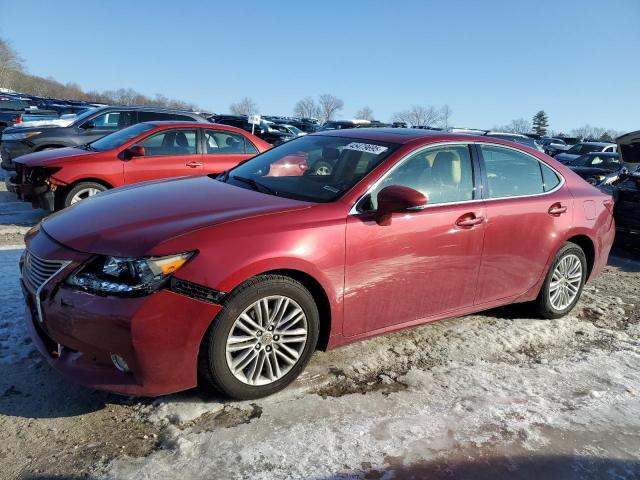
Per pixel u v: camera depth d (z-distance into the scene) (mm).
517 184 4098
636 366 3738
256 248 2777
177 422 2734
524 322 4371
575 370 3621
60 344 2713
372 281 3227
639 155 8266
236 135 8102
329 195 3301
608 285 5719
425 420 2902
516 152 4184
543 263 4207
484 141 3986
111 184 7102
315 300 3154
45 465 2391
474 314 4488
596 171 14602
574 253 4449
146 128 7543
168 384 2666
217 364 2748
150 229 2777
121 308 2520
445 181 3656
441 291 3609
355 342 3459
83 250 2697
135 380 2619
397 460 2570
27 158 7090
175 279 2586
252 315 2857
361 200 3242
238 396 2893
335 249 3033
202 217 2922
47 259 2752
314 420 2830
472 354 3734
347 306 3170
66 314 2607
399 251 3299
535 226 4062
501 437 2812
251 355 2883
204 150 7758
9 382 2988
